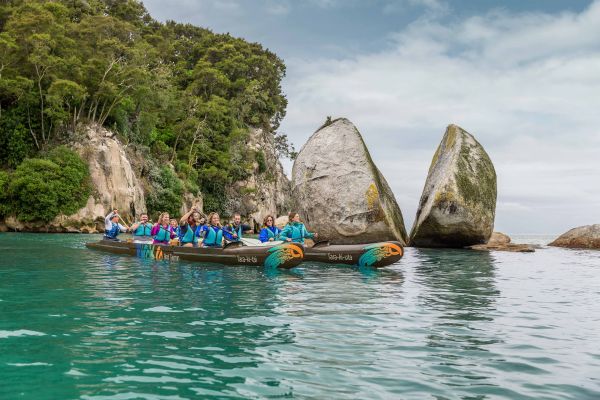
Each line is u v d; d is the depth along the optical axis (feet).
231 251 43.57
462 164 68.13
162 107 194.49
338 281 34.30
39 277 33.96
